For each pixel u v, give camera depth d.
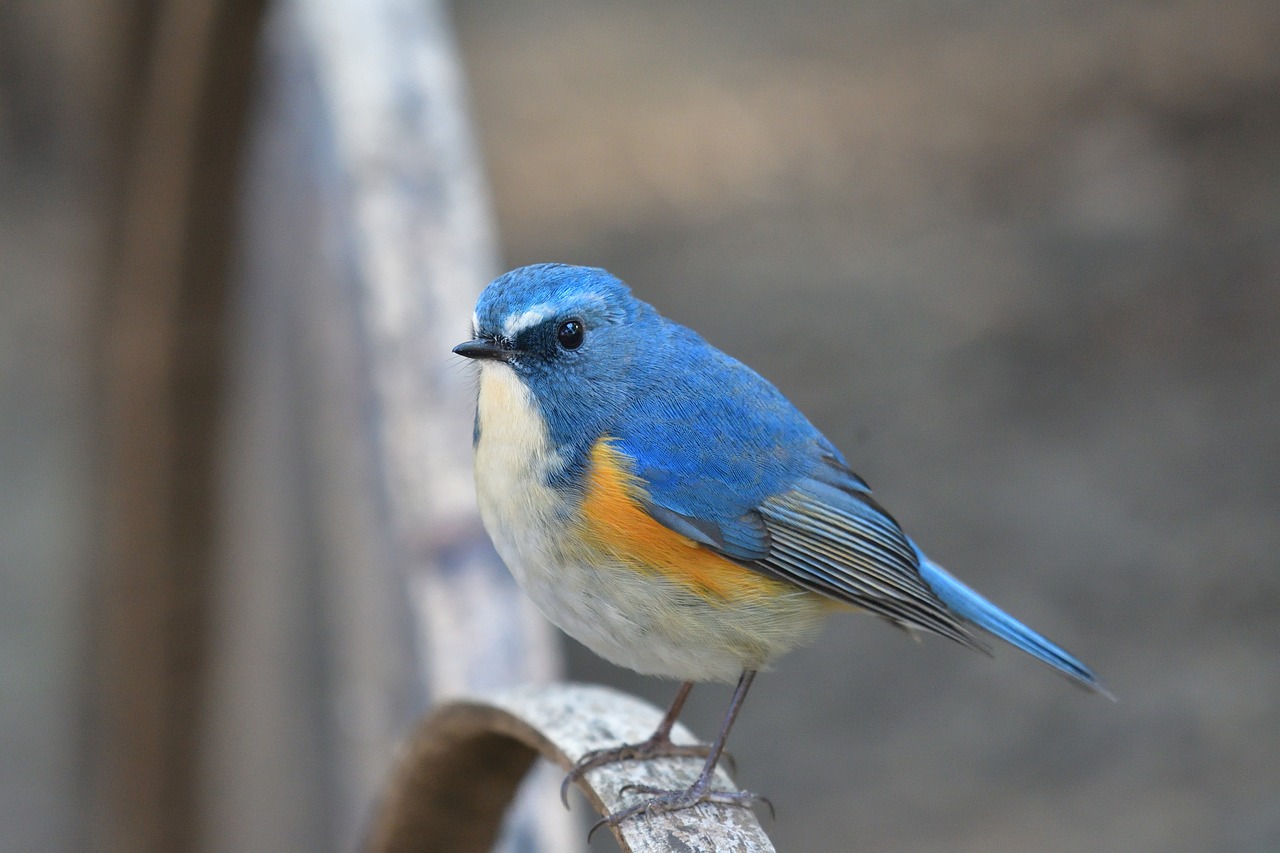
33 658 14.90
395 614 6.67
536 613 6.56
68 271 20.98
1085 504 15.25
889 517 6.20
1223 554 14.36
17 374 19.20
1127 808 12.01
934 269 19.92
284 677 8.01
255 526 8.16
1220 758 12.28
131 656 8.38
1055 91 23.39
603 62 27.84
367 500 6.89
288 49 7.62
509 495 5.45
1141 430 16.28
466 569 6.48
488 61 28.56
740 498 5.63
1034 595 14.12
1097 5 25.61
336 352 7.19
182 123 7.25
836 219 21.66
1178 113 21.91
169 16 7.04
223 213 7.58
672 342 5.89
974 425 16.73
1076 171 21.28
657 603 5.40
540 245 22.00
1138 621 13.80
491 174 24.11
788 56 26.88
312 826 7.88
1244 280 18.31
